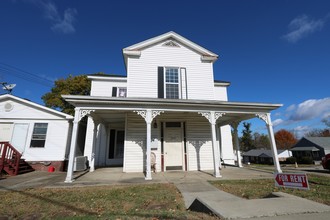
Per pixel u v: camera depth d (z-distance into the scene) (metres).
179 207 4.33
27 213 3.98
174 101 8.35
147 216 3.53
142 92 10.62
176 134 10.63
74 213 3.96
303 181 5.69
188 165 10.34
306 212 3.24
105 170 10.44
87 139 12.72
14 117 11.68
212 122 8.79
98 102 7.88
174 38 11.69
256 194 5.32
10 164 9.56
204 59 11.62
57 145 11.76
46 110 12.04
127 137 9.97
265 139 61.97
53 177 8.64
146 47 11.30
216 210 3.36
